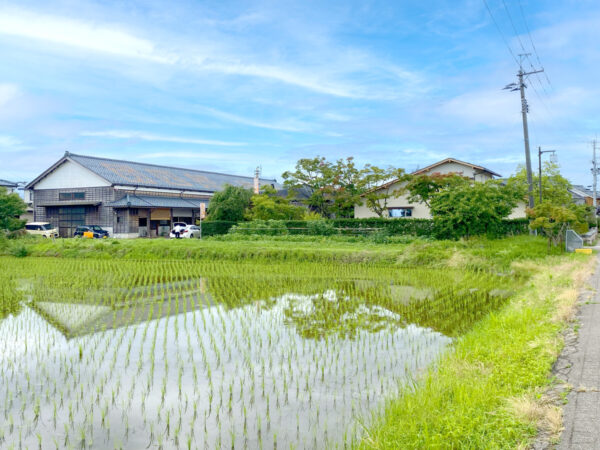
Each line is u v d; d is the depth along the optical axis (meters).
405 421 4.34
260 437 4.54
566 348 6.12
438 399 4.68
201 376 6.18
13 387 5.85
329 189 31.66
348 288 13.14
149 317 9.56
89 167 38.34
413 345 7.46
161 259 21.42
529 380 5.02
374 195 30.92
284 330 8.45
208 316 9.63
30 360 6.86
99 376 6.20
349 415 4.98
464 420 4.16
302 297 11.75
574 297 9.10
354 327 8.65
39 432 4.71
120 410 5.18
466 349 6.35
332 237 27.02
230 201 33.59
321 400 5.37
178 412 5.12
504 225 26.33
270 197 35.28
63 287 13.48
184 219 42.41
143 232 38.66
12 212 29.23
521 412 4.21
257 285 13.73
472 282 14.05
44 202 40.50
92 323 9.07
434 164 31.38
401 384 5.69
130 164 43.94
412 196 28.25
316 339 7.85
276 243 24.83
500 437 3.88
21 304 10.95
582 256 18.62
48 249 23.70
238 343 7.62
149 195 39.97
